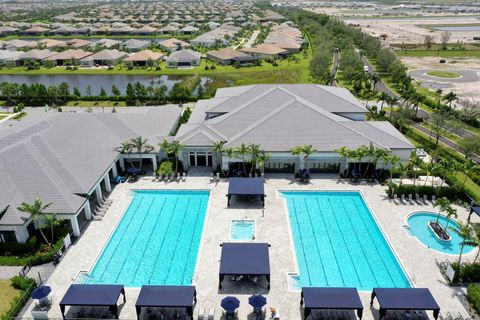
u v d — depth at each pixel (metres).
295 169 60.94
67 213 44.97
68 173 50.00
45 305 36.69
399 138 62.72
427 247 44.62
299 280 40.12
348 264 42.69
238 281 39.66
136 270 41.91
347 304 33.97
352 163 60.66
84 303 34.34
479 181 58.69
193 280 39.62
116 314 35.09
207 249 44.22
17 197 45.97
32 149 51.38
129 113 72.81
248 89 79.25
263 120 63.72
